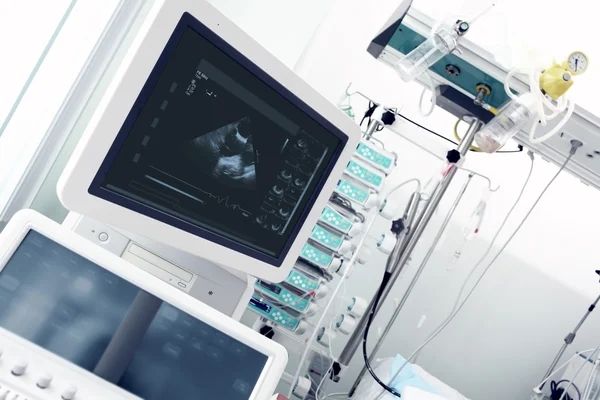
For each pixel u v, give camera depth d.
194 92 0.79
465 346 2.35
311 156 0.98
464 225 2.33
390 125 1.69
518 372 2.35
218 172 0.88
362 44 2.38
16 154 1.38
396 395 1.53
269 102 0.87
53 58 1.39
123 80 0.71
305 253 1.56
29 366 0.66
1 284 0.68
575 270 2.36
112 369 0.71
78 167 0.71
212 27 0.75
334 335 1.77
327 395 1.77
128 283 0.73
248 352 0.78
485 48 1.49
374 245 2.28
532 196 2.34
